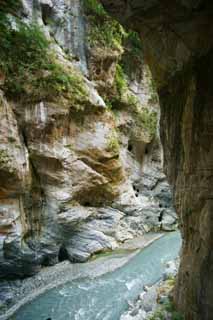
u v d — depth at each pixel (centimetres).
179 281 1007
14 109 1556
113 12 853
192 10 743
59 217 1777
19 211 1509
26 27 1684
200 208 816
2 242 1359
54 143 1730
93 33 2198
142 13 821
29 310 1257
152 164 3102
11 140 1437
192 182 877
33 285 1495
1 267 1418
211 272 712
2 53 1505
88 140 1966
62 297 1366
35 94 1608
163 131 1214
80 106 1858
